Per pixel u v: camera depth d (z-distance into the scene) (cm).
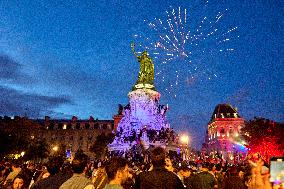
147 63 7606
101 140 10131
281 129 7875
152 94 7394
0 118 12512
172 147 6656
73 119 14538
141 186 802
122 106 13038
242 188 1364
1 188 1445
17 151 8400
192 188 1376
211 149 14700
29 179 1273
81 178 763
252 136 8006
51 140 14062
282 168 1034
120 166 764
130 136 6794
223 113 14938
